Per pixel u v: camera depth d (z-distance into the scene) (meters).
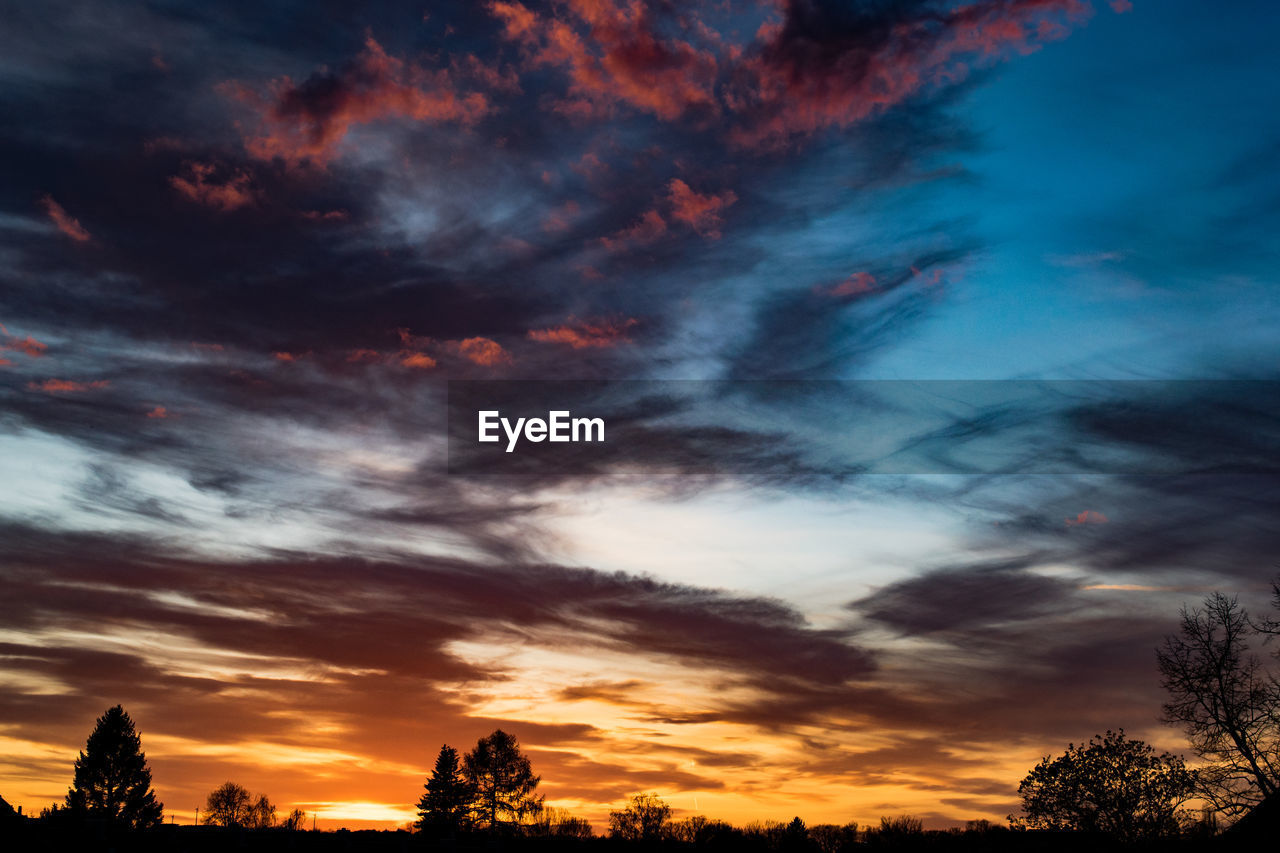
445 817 91.94
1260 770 33.53
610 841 88.81
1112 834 42.72
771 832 90.62
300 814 95.25
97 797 82.06
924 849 74.00
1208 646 34.84
